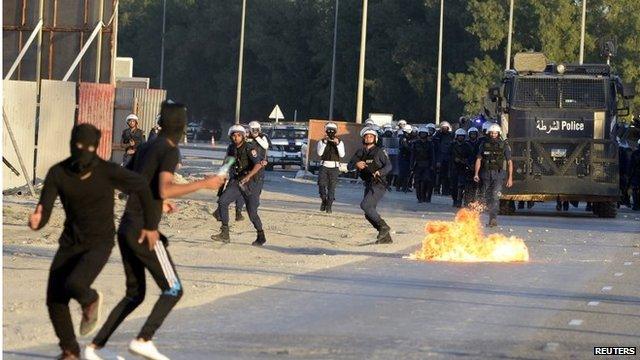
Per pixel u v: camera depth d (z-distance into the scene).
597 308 21.89
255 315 20.50
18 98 53.12
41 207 14.83
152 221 15.17
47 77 59.00
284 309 21.31
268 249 33.28
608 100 52.38
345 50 156.75
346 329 19.00
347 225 42.78
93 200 14.93
